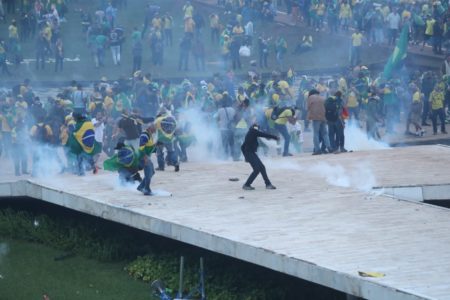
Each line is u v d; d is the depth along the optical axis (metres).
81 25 87.44
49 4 86.75
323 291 32.94
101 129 49.34
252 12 86.31
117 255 38.34
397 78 67.75
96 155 48.97
